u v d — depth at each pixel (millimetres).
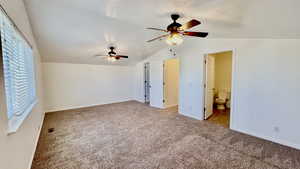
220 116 4152
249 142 2559
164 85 5145
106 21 2775
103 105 5707
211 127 3299
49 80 4723
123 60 5703
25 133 1774
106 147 2418
